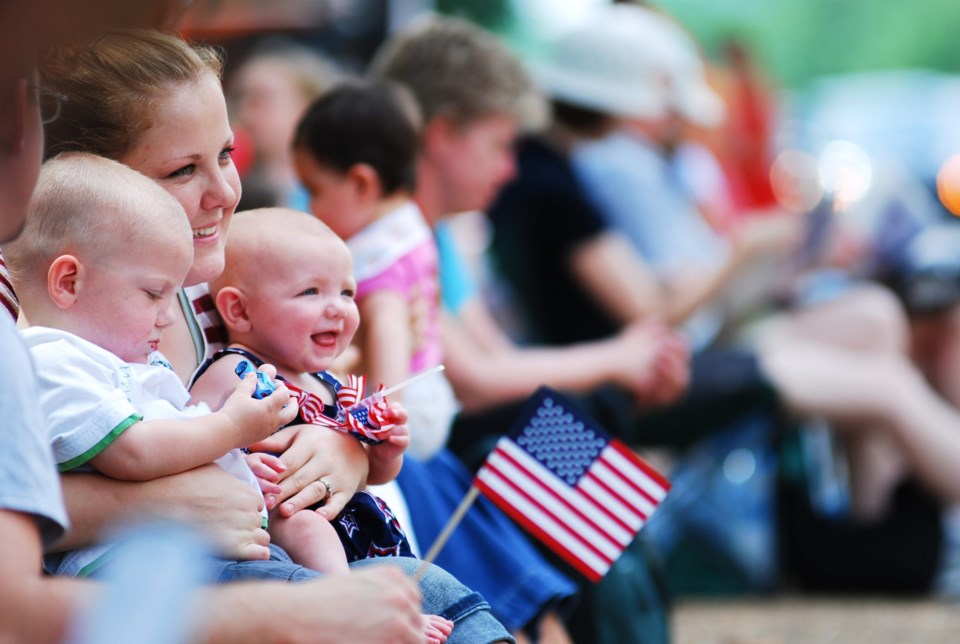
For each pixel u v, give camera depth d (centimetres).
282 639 628
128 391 729
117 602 423
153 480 717
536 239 1847
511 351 1548
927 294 2080
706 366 1792
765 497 1841
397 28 2214
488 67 1379
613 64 1989
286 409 767
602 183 1956
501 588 1064
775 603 1866
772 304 2062
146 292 746
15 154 643
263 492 779
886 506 1906
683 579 1855
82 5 604
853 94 4591
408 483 1073
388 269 1123
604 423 1518
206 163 815
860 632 1694
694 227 2064
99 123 798
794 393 1827
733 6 7262
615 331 1848
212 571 718
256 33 2042
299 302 844
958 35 7862
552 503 906
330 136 1149
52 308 745
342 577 655
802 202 2266
